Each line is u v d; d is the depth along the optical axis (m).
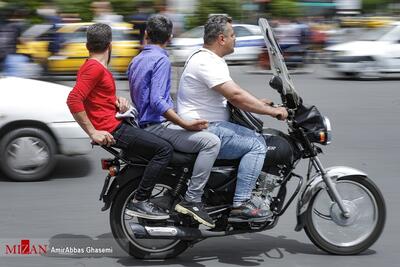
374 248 6.34
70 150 8.76
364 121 13.50
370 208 6.10
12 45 16.12
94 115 5.66
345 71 20.86
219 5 30.81
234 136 5.73
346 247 6.10
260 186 5.88
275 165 5.88
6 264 5.89
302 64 23.30
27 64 15.85
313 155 5.96
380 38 21.08
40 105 8.61
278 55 5.82
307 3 33.38
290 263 5.93
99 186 8.62
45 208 7.63
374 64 20.59
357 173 6.00
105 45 5.70
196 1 30.62
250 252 6.25
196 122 5.62
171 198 5.86
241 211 5.75
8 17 17.81
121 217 5.88
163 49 5.80
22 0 25.00
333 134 12.13
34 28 19.00
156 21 5.72
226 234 5.84
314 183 5.98
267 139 5.88
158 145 5.63
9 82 9.09
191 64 5.77
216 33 5.70
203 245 6.46
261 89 18.78
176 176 5.80
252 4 31.28
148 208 5.73
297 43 23.14
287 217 7.34
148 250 6.02
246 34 26.03
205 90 5.75
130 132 5.66
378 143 11.39
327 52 21.58
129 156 5.77
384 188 8.55
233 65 25.97
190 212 5.68
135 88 5.79
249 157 5.73
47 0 26.14
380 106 15.46
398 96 17.09
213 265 5.89
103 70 5.63
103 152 10.59
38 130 8.64
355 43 21.27
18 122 8.55
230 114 5.86
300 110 5.92
